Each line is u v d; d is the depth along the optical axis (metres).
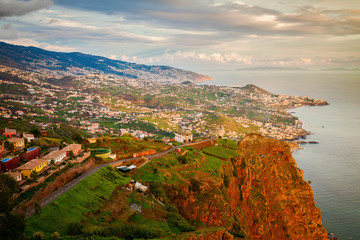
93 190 112.69
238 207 156.62
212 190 138.75
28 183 109.94
